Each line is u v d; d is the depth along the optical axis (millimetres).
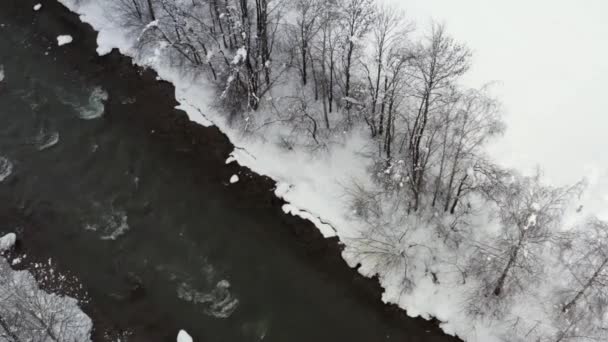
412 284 41344
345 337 40812
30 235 45375
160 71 51250
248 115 47219
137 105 50844
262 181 46531
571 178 40375
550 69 43312
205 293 42719
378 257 42062
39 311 39531
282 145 46656
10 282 42031
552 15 44656
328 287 42469
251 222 45219
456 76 42125
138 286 43062
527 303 38969
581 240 37906
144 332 41344
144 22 51781
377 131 45219
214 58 49281
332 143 45875
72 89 52188
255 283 42938
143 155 48688
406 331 40688
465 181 40562
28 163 48812
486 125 38156
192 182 47188
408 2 46406
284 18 46719
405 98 42844
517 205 37844
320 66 45938
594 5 44500
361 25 40781
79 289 42906
